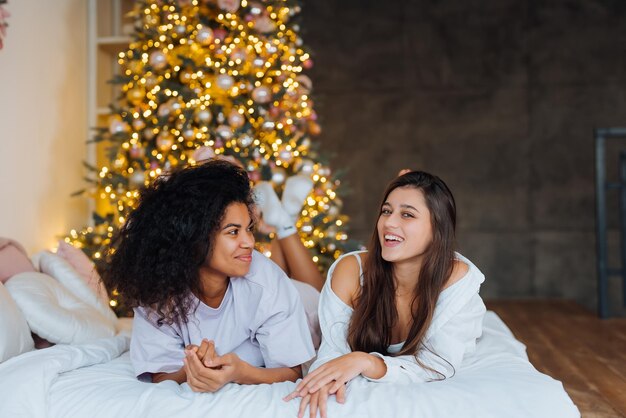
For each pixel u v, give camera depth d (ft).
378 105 20.66
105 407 5.28
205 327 6.05
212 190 5.57
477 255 20.38
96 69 13.33
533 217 20.24
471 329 6.18
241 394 5.24
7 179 10.25
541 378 5.65
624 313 19.83
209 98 11.08
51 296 7.09
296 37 12.57
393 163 20.58
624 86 19.94
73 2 12.71
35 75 11.21
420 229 5.88
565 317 16.37
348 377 5.23
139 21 12.74
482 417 4.92
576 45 20.12
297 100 12.00
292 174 11.78
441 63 20.52
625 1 19.97
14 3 10.53
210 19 11.68
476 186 20.39
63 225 12.12
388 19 20.71
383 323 6.21
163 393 5.29
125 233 5.77
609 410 8.11
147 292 5.63
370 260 6.29
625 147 19.95
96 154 13.38
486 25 20.40
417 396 5.13
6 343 6.01
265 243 10.99
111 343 6.77
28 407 5.30
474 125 20.40
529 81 20.25
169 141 10.89
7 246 8.01
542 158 20.21
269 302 6.01
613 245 19.93
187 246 5.53
